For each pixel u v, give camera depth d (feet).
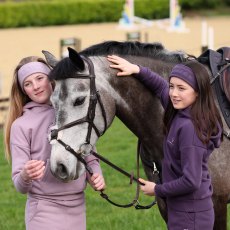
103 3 134.62
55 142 18.07
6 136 20.40
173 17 100.73
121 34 111.34
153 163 20.74
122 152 45.01
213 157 20.44
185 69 17.58
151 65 20.36
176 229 17.95
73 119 18.17
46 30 123.54
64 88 18.20
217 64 21.09
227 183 20.67
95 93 18.49
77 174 18.34
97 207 33.63
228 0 146.20
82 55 19.58
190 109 17.57
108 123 19.07
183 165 17.40
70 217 19.75
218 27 114.62
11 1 144.87
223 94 20.77
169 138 17.84
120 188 37.06
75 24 133.49
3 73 81.00
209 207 17.92
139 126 20.06
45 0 142.10
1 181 40.70
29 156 19.62
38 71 19.69
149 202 33.96
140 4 137.69
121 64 19.31
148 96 19.86
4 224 31.37
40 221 19.53
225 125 20.63
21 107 20.29
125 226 29.91
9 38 112.68
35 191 19.69
